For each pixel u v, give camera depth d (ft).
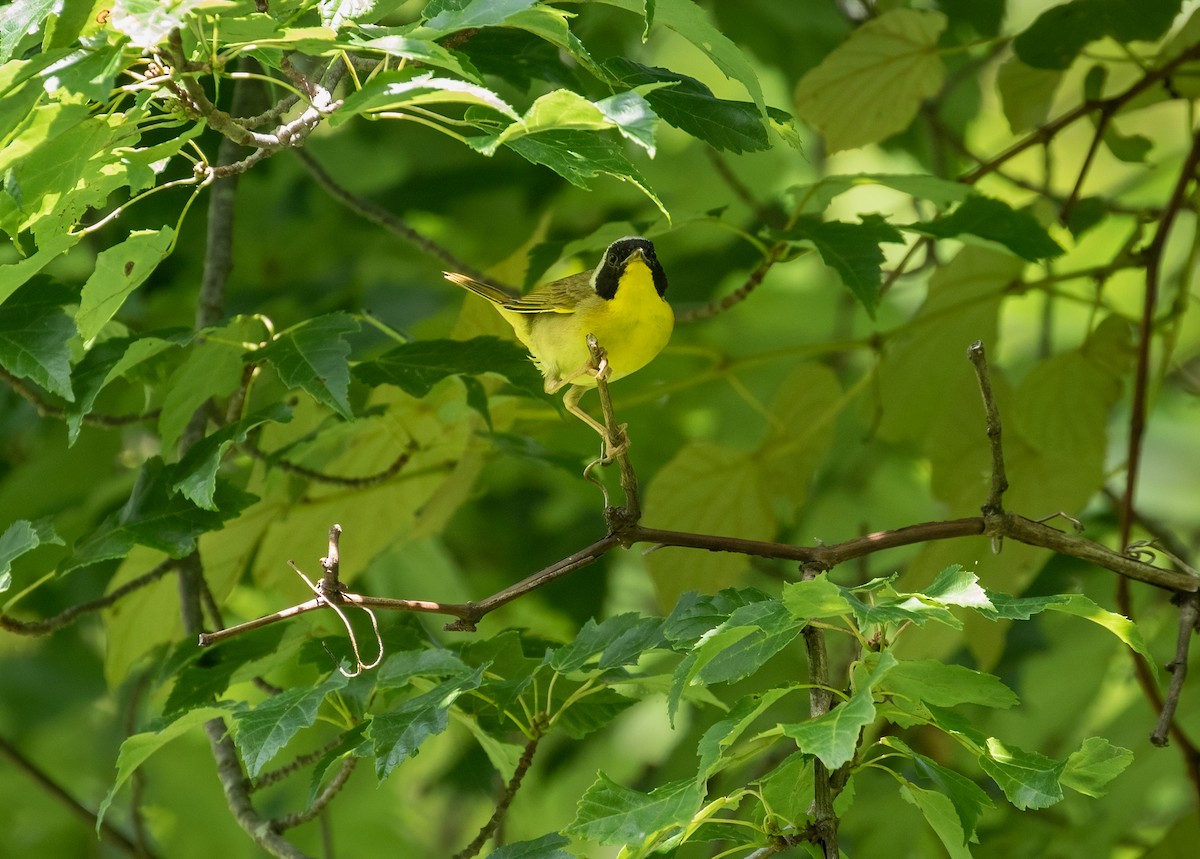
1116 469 35.73
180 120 20.13
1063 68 33.91
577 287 30.17
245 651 27.48
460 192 46.88
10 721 47.83
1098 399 35.47
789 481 36.52
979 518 23.44
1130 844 39.60
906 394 38.52
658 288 30.45
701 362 49.85
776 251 31.04
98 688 48.78
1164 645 39.17
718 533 36.50
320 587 20.63
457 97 18.24
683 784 19.12
